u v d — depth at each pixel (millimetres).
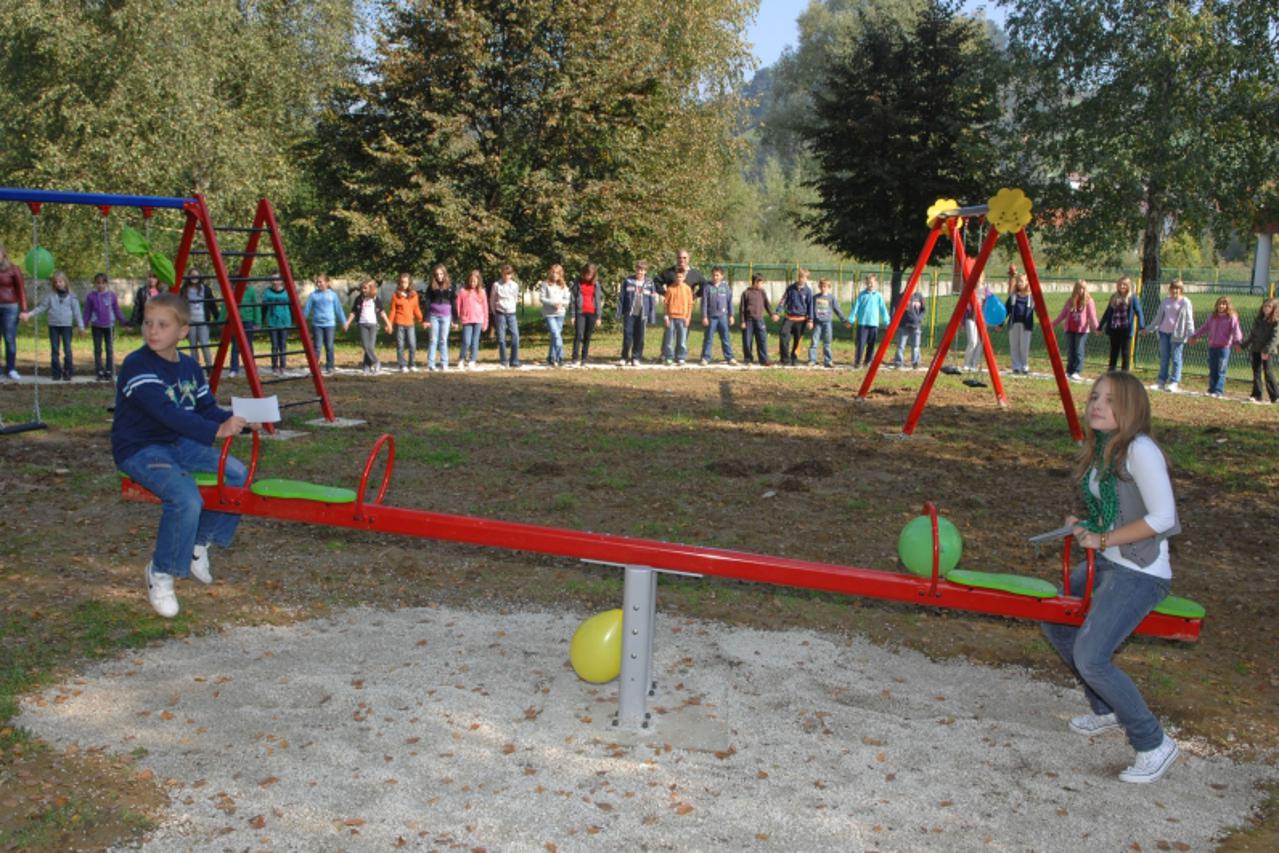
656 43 28359
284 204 29000
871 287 18719
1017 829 3627
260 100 28125
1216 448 11328
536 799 3701
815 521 7660
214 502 5004
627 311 18766
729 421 12258
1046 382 17156
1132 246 28016
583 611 5695
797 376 17391
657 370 18094
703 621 5598
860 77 33469
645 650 4258
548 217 24078
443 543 6863
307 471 8805
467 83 24281
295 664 4852
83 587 5781
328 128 25656
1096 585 4047
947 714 4586
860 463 9914
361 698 4480
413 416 12086
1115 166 25172
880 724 4426
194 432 4699
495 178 24500
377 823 3514
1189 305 16797
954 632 5578
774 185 57656
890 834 3557
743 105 35438
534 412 12633
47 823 3414
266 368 17406
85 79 24719
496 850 3379
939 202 13078
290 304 11078
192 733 4121
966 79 28859
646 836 3486
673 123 28172
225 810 3557
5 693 4367
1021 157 28156
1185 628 3984
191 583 5902
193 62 24734
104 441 10141
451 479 8703
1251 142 25781
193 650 4988
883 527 7562
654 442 10633
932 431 11938
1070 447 10984
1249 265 59562
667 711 4461
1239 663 5258
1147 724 3918
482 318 17984
